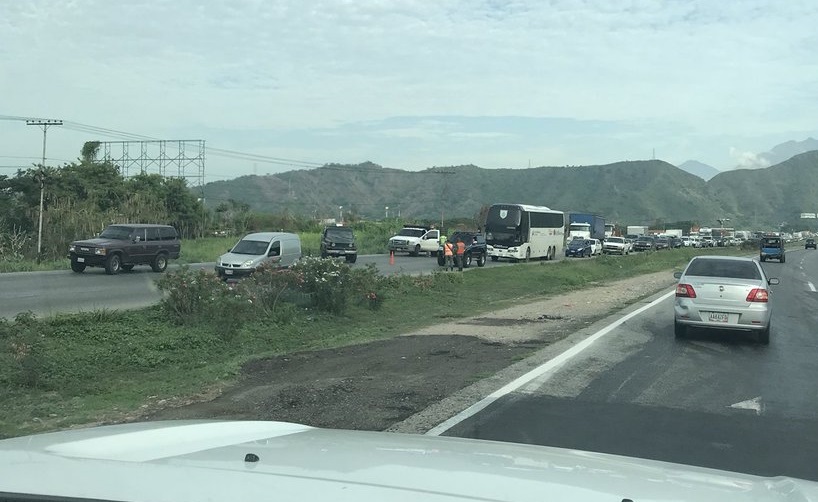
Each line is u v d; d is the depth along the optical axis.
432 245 53.50
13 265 31.86
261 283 18.11
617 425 7.62
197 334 14.12
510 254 48.16
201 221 64.69
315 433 3.69
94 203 47.34
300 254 29.66
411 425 7.54
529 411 8.16
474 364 11.34
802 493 2.76
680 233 129.38
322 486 2.32
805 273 42.97
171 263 37.53
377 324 18.02
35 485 2.21
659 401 8.84
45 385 10.02
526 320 17.83
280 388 9.51
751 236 134.25
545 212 52.97
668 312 19.48
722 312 14.02
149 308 16.77
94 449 2.83
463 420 7.73
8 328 12.48
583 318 18.16
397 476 2.55
